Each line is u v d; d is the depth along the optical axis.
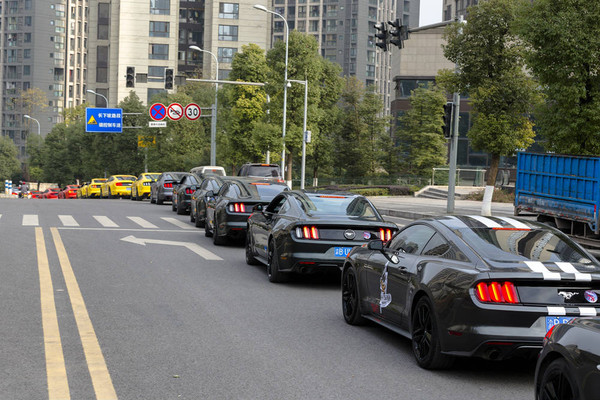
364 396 5.28
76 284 10.12
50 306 8.52
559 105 19.17
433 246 6.54
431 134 49.00
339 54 149.88
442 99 49.47
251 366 6.09
